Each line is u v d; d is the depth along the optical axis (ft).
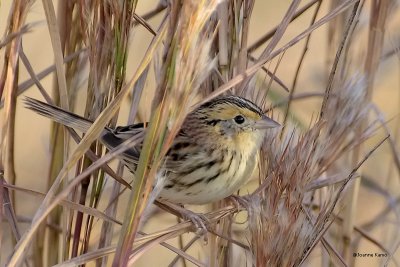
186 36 9.95
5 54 10.20
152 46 10.03
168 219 10.69
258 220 10.16
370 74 10.43
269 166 10.25
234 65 10.32
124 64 10.25
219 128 10.36
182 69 9.96
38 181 10.85
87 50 10.27
